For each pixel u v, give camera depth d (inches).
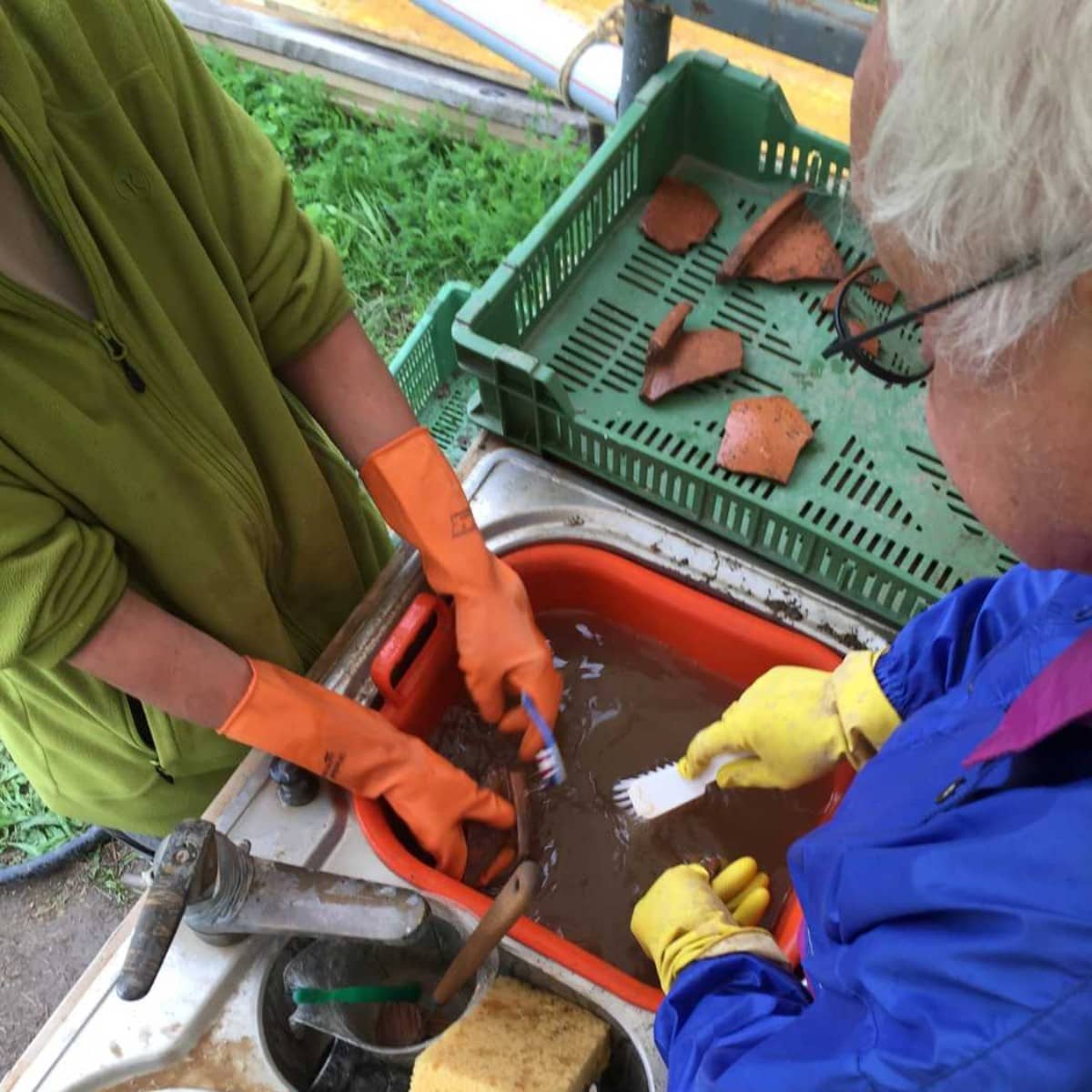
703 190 51.7
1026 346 15.3
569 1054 28.6
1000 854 17.7
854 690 32.9
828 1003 21.8
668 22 45.9
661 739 41.3
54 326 29.2
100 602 31.7
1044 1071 16.2
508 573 40.3
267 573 41.6
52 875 68.3
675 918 31.6
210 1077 29.9
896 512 42.1
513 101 95.1
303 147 100.6
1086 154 13.0
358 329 41.3
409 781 35.6
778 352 47.3
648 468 41.6
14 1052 64.1
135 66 30.0
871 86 16.0
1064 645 21.9
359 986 31.9
